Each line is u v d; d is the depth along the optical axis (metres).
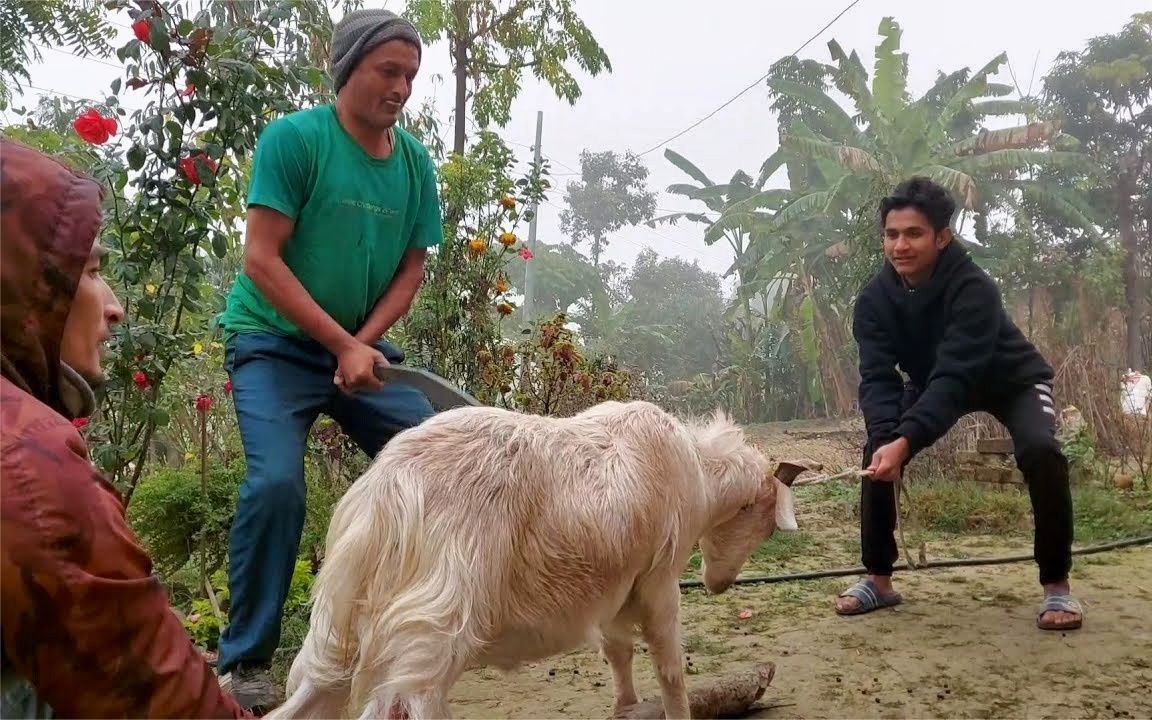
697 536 3.14
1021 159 18.23
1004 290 19.47
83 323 1.54
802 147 18.92
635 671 3.95
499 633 2.51
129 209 4.25
